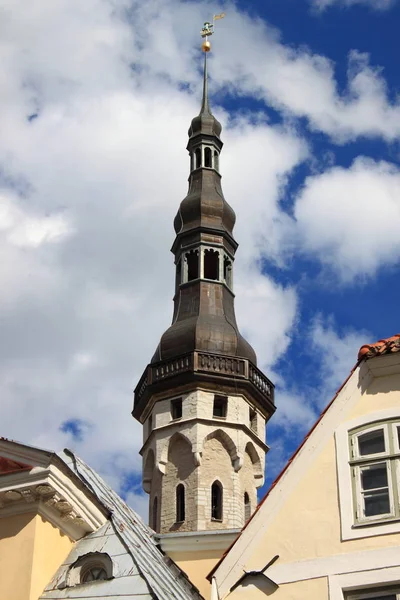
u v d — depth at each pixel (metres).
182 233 65.94
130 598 21.33
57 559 22.75
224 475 57.81
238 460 58.09
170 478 58.06
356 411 20.86
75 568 22.55
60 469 22.95
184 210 66.81
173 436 58.66
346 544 19.69
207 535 31.27
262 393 61.16
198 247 65.19
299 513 20.38
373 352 21.05
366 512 19.88
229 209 67.25
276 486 20.80
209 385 59.53
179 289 64.56
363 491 20.05
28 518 22.64
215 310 63.06
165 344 61.94
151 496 59.31
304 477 20.64
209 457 57.97
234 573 20.34
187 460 57.91
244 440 58.84
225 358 60.31
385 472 20.06
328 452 20.69
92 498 23.56
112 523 23.62
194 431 58.09
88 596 21.66
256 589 20.05
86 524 23.33
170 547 31.12
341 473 20.33
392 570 19.11
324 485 20.42
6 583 21.91
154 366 60.94
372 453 20.34
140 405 61.72
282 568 20.02
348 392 21.08
